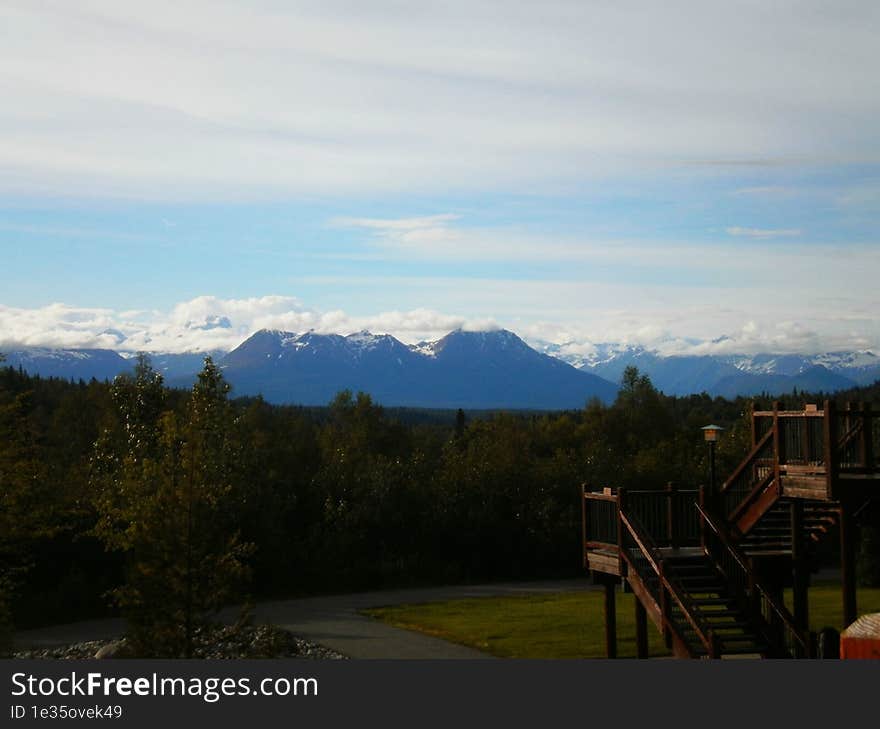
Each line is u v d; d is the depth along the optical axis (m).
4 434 27.77
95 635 32.97
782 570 22.98
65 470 43.88
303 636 31.67
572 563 56.31
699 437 87.81
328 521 52.25
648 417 90.81
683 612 19.78
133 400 41.88
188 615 19.45
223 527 20.67
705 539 21.70
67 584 38.78
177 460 21.25
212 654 22.55
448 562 53.16
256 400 67.06
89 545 40.69
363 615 38.00
